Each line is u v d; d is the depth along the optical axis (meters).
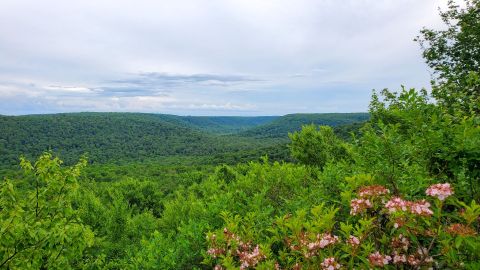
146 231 15.99
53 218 6.84
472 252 2.84
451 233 2.81
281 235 4.58
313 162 12.29
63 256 6.58
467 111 5.67
